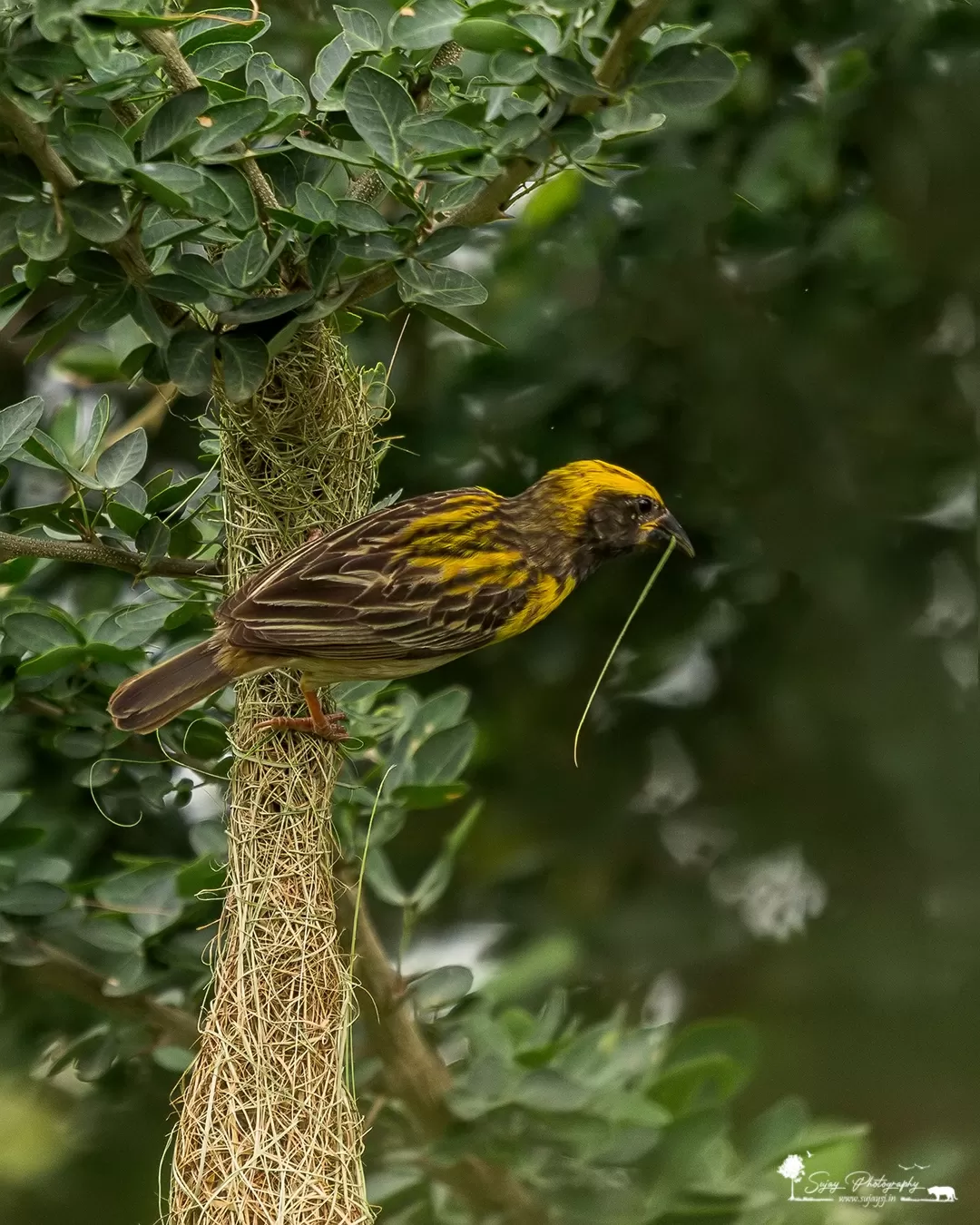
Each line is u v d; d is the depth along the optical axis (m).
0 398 12.62
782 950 12.70
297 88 8.67
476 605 9.52
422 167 7.80
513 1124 9.00
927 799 12.50
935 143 12.21
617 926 12.73
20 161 7.46
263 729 8.60
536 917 12.80
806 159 11.82
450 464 12.32
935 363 12.62
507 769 13.14
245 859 8.48
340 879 9.70
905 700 12.55
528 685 13.07
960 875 12.57
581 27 7.54
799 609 12.68
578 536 10.26
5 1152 11.44
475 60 9.24
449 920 12.92
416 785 9.77
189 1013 10.23
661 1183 8.91
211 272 7.73
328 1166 8.21
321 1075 8.31
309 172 7.98
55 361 11.37
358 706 10.36
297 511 8.78
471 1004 9.92
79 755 9.76
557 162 7.95
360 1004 9.63
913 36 11.95
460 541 9.63
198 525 9.88
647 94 7.57
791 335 12.36
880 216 12.30
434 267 7.80
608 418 12.44
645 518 10.45
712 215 11.90
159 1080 11.09
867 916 12.59
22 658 9.93
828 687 12.62
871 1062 12.22
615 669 12.91
